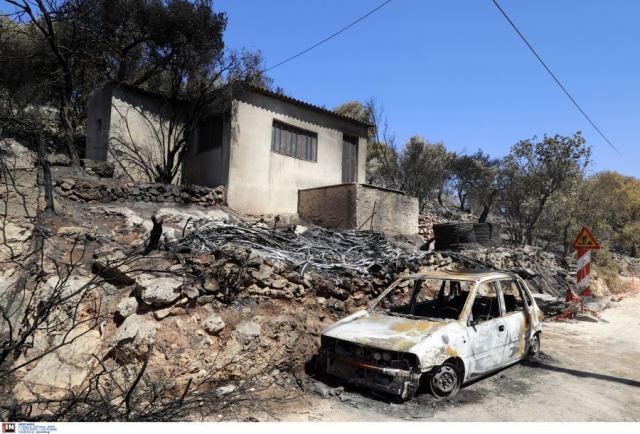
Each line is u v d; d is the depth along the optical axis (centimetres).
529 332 727
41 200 881
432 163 2930
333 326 638
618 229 3694
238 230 896
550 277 1606
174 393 515
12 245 705
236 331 615
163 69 1543
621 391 616
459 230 1514
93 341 577
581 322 1156
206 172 1524
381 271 916
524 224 2477
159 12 1400
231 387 548
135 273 645
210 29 1459
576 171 2222
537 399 571
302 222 1482
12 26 1559
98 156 1455
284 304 716
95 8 1405
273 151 1546
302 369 637
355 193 1407
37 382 515
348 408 523
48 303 463
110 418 409
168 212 1143
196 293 616
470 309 624
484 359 615
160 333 564
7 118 852
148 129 1502
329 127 1742
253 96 1492
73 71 1612
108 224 969
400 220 1568
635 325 1138
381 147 2644
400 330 584
